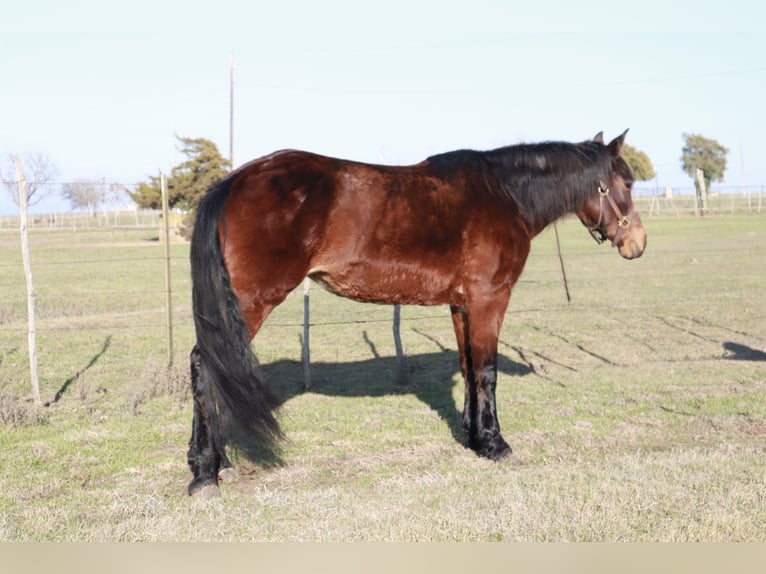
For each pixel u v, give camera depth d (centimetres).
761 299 1709
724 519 466
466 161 624
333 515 494
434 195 591
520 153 665
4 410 765
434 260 593
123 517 507
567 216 700
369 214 564
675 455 623
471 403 679
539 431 736
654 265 2514
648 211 5072
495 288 622
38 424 772
